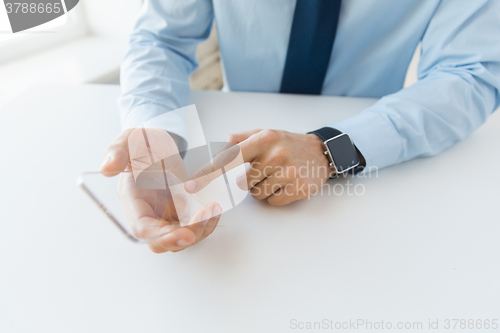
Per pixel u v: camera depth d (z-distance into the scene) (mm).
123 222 268
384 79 648
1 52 808
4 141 484
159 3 618
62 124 531
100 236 328
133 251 312
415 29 556
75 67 817
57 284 280
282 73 669
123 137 323
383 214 353
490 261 298
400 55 604
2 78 753
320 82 641
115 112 569
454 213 351
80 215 352
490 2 466
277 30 598
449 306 261
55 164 434
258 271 292
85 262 300
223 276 288
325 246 316
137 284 281
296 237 327
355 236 327
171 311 260
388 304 264
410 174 417
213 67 1348
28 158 445
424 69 555
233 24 623
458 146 474
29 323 250
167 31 619
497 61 473
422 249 311
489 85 483
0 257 303
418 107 436
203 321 253
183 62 645
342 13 549
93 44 963
